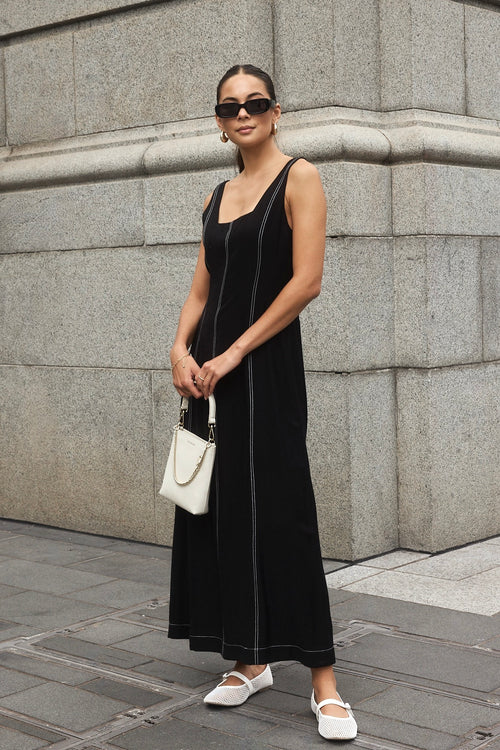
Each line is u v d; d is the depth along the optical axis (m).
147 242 5.88
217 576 3.52
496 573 5.12
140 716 3.48
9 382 6.65
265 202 3.37
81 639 4.27
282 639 3.42
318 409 5.36
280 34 5.50
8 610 4.69
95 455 6.24
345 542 5.34
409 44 5.43
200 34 5.67
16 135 6.62
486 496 5.82
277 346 3.39
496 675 3.77
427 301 5.38
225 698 3.53
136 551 5.84
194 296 3.70
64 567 5.48
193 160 5.63
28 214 6.43
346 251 5.21
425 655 3.99
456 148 5.49
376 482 5.44
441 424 5.48
